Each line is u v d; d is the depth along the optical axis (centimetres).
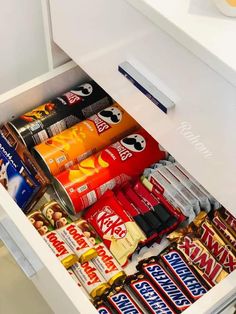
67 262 87
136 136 96
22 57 109
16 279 120
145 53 74
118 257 90
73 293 76
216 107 67
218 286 76
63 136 95
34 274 89
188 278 87
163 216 91
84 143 95
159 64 72
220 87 64
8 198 83
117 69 82
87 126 96
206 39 63
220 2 65
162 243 94
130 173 94
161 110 77
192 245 89
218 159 73
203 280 87
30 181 90
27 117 95
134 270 91
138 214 92
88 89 99
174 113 75
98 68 88
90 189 92
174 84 72
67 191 91
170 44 68
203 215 91
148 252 93
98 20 79
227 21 65
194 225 91
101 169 93
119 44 78
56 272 77
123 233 90
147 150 95
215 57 62
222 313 83
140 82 76
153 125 82
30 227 81
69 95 98
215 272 87
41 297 119
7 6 95
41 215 93
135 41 74
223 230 89
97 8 77
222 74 62
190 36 64
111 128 96
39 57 112
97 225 92
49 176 96
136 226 91
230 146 69
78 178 92
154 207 92
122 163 94
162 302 85
